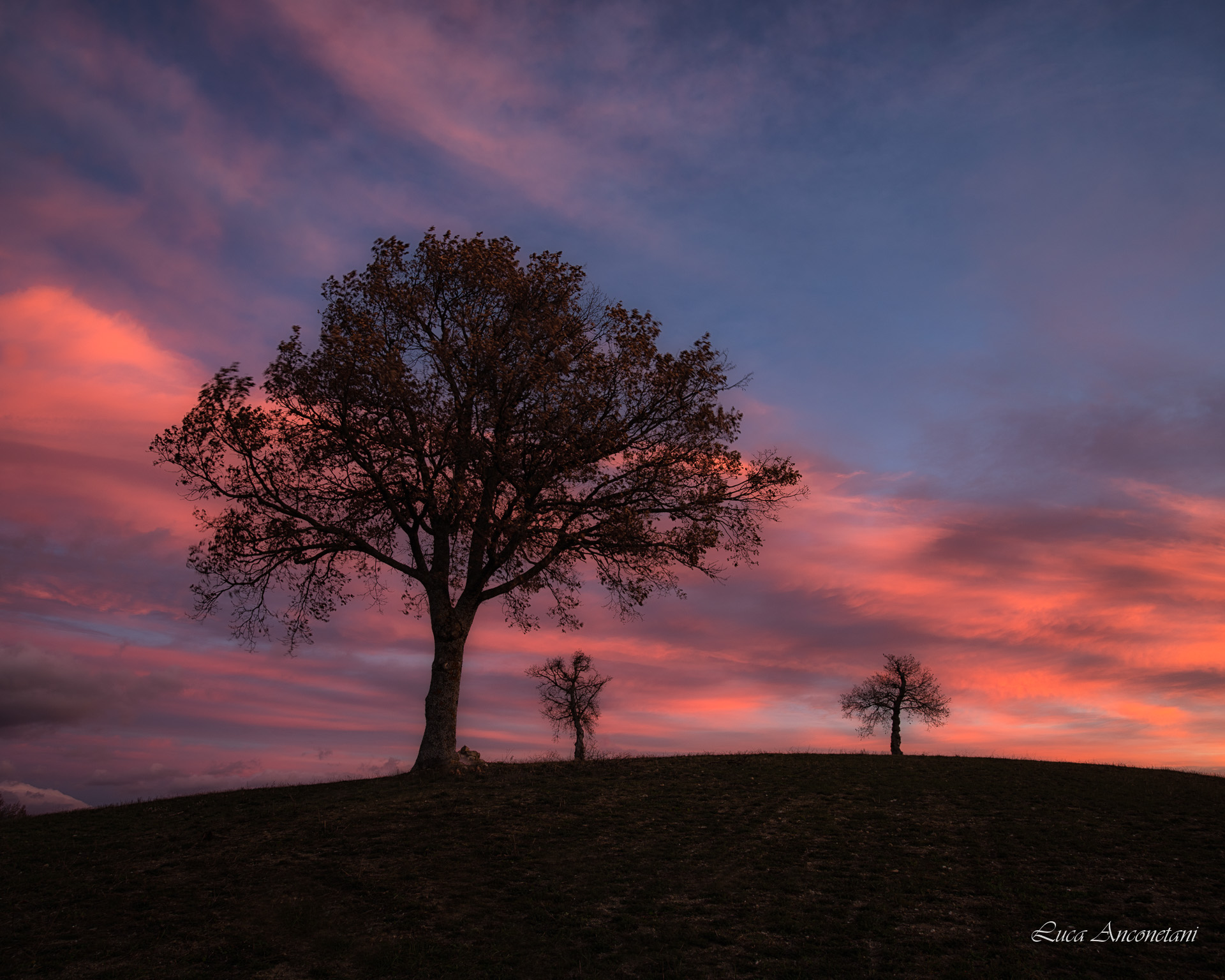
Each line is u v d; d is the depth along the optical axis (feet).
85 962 41.55
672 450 86.58
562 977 41.01
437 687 88.43
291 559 89.81
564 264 91.30
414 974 41.16
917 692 170.91
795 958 42.96
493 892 52.24
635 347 84.79
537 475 84.58
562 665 153.17
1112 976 40.22
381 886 52.70
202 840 62.69
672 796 77.41
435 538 92.48
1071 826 67.21
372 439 86.28
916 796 78.95
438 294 91.35
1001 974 40.47
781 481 86.84
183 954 42.83
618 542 86.74
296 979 40.37
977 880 54.19
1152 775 92.02
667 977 40.88
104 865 56.65
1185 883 52.75
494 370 83.41
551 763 97.35
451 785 79.61
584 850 60.54
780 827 67.05
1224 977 39.70
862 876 55.16
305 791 81.56
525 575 91.09
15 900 49.65
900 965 41.73
